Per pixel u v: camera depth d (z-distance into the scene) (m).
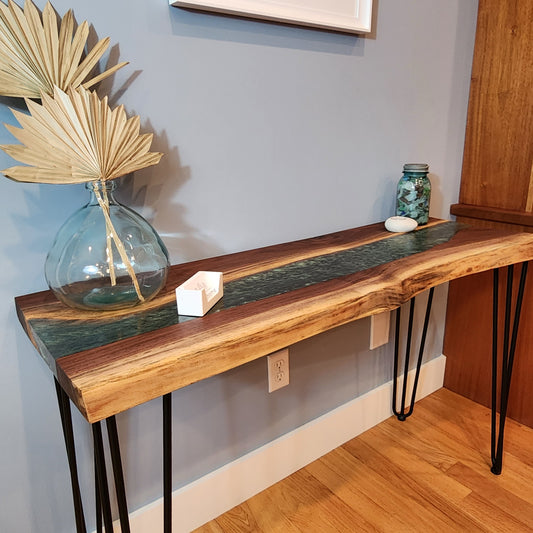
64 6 0.77
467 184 1.58
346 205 1.31
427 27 1.32
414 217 1.32
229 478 1.24
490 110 1.47
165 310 0.77
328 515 1.24
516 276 1.48
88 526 1.05
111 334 0.69
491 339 1.61
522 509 1.23
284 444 1.34
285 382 1.27
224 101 1.00
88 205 0.80
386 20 1.22
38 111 0.67
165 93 0.92
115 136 0.75
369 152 1.31
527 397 1.54
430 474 1.36
